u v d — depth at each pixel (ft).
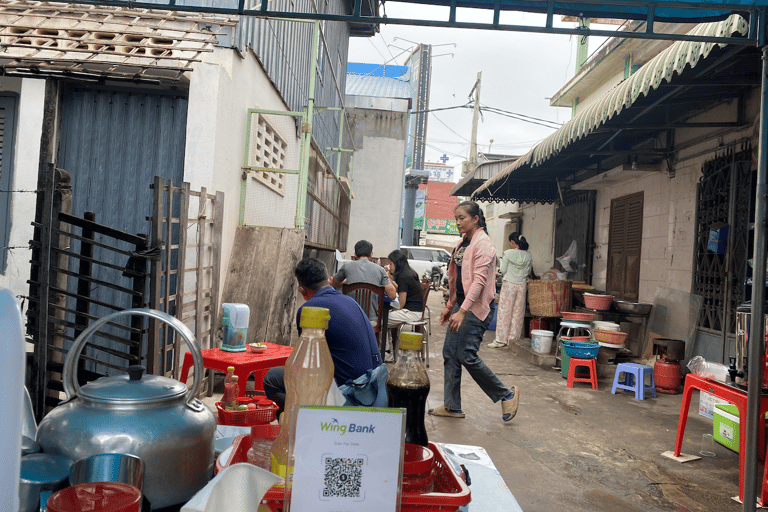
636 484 12.28
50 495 3.48
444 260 75.41
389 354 24.13
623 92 17.43
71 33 17.13
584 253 36.78
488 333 38.65
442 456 4.57
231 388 10.28
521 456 13.67
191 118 16.79
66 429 4.01
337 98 43.75
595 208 35.81
